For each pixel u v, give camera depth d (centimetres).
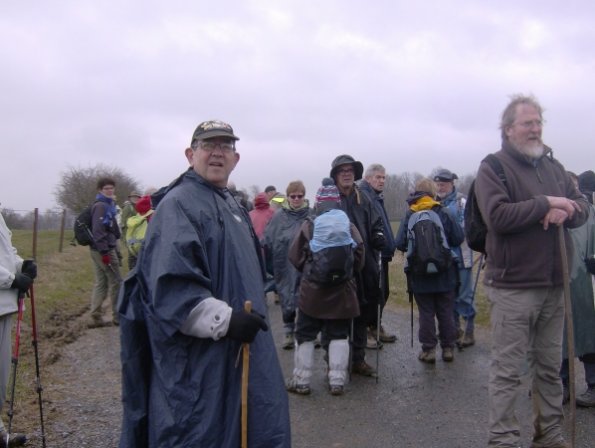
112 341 737
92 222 809
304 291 506
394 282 1129
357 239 518
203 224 244
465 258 661
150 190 1112
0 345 363
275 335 748
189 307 228
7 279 358
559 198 337
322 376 571
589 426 416
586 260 442
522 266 347
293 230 658
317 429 436
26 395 505
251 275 256
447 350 601
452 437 414
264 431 244
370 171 675
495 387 356
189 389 234
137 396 248
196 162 261
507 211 340
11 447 395
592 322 446
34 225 1430
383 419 452
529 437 404
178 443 231
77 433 427
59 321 839
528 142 354
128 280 247
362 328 568
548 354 366
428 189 591
